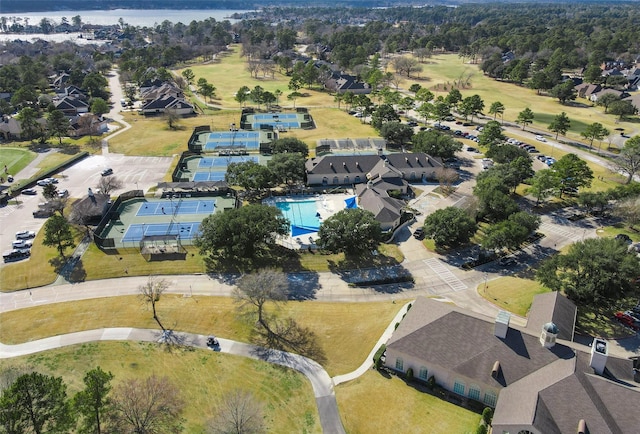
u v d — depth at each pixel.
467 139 186.12
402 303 87.56
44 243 98.75
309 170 141.00
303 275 97.38
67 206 126.44
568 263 83.88
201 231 101.56
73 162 159.38
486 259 102.31
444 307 72.19
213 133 194.00
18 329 80.12
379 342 76.62
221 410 63.34
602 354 58.34
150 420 60.66
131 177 147.62
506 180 131.12
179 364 72.12
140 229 116.38
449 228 101.81
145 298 88.38
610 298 81.19
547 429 52.53
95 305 86.56
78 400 54.59
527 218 105.06
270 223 99.19
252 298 80.06
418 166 145.38
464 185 142.38
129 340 77.31
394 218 114.19
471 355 64.75
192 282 94.81
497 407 58.38
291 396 66.44
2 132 183.62
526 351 63.28
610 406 55.03
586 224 118.81
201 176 149.00
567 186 131.62
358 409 63.97
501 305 86.88
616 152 171.75
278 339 77.81
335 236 98.31
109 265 99.62
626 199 117.50
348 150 172.00
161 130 195.62
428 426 60.62
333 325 81.31
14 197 132.88
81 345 76.06
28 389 51.56
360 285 93.75
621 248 83.69
